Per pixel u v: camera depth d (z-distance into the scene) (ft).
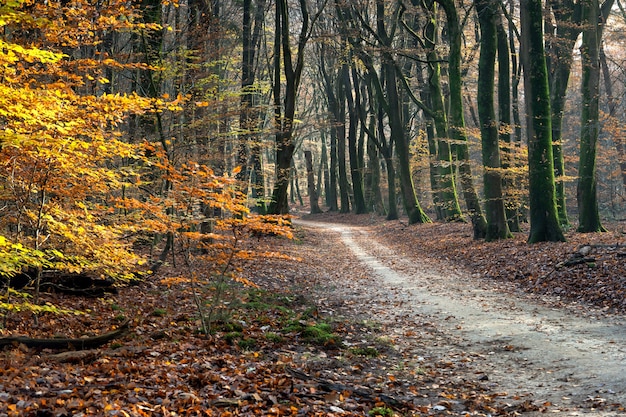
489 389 23.24
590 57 69.97
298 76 90.79
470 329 34.37
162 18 56.75
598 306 37.91
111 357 23.48
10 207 28.63
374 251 89.15
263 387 21.26
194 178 28.86
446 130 105.40
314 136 237.25
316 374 24.81
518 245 64.34
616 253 47.57
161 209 29.22
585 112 70.90
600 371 23.82
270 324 34.27
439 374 25.96
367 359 28.55
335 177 189.06
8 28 27.94
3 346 22.94
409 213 118.52
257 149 84.43
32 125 24.29
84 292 36.73
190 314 35.45
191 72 55.77
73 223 27.68
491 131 72.95
